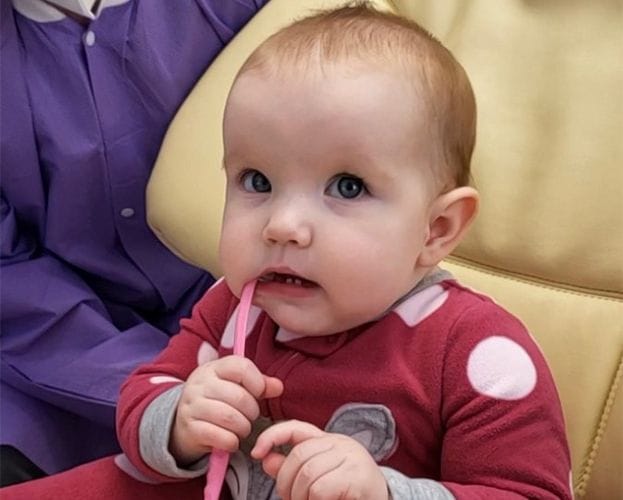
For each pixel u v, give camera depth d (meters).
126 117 1.38
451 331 0.91
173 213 1.30
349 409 0.91
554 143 1.13
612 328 1.08
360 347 0.92
